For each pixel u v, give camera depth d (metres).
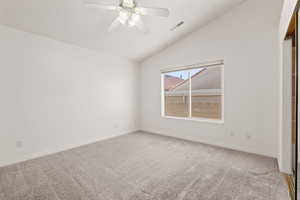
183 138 3.68
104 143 3.36
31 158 2.54
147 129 4.49
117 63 4.00
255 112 2.64
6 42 2.28
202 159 2.47
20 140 2.43
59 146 2.89
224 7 2.80
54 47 2.83
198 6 2.67
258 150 2.63
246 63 2.71
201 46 3.29
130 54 3.99
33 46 2.56
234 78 2.86
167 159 2.48
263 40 2.54
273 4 2.43
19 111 2.42
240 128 2.81
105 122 3.72
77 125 3.18
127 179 1.90
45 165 2.28
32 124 2.56
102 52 3.65
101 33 2.88
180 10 2.68
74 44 3.12
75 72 3.14
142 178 1.92
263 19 2.53
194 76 3.75
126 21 2.19
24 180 1.87
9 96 2.32
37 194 1.60
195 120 3.46
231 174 1.98
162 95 4.16
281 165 1.99
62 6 2.11
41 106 2.66
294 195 1.44
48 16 2.24
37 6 2.04
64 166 2.25
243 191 1.63
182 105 3.91
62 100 2.94
